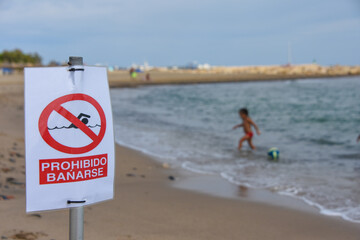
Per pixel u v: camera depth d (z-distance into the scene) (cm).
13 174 587
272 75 7844
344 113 1942
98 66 176
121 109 2145
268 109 2209
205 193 577
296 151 959
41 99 162
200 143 1080
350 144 1054
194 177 690
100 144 176
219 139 1159
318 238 397
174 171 739
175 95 3331
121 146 1023
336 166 773
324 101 2717
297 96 3222
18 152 767
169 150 969
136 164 796
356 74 8700
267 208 504
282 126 1484
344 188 602
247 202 532
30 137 160
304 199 547
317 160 841
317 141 1118
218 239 384
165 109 2188
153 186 614
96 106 174
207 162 826
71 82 168
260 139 1164
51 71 165
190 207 498
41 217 388
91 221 405
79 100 169
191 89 4272
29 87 161
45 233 341
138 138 1166
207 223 434
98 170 176
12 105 1925
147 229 395
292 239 393
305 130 1366
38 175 162
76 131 169
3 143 834
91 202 174
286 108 2267
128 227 396
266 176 696
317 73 8856
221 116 1839
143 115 1853
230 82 5900
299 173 716
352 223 445
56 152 165
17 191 491
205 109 2203
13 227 348
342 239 396
